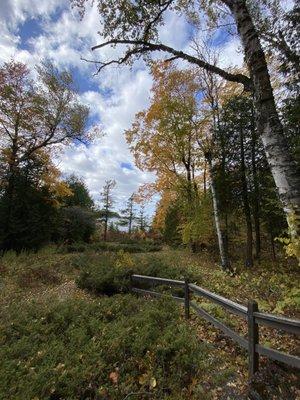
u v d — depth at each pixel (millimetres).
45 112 22188
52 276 11359
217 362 4273
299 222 3637
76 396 3498
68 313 5930
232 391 3596
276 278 9656
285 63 7098
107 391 3584
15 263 14266
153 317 5555
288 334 4848
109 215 49938
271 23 6613
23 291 9617
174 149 17797
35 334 5102
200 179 20141
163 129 16688
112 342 4535
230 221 19266
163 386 3725
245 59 4250
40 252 19875
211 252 20844
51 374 3727
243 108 16094
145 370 4020
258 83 4039
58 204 24312
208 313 5551
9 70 21078
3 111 21672
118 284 8391
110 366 4051
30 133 22906
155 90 16594
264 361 3896
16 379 3664
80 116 23109
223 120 16922
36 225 21000
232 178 17203
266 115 3963
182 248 25438
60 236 28281
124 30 6059
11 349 4465
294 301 5535
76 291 9102
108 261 10773
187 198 19156
